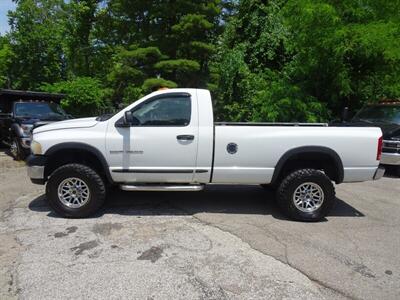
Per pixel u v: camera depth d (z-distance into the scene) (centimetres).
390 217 564
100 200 532
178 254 418
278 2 1422
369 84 1205
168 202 621
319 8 1010
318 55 1129
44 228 492
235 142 531
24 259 400
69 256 409
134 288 346
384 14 1081
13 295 330
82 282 354
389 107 1031
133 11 1711
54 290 340
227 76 1444
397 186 782
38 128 551
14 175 831
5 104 1224
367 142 537
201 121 532
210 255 417
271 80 1238
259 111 1191
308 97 1122
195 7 1574
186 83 1662
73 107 1816
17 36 2420
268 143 532
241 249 434
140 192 682
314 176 534
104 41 2373
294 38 1166
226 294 338
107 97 1878
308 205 542
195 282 358
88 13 2378
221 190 709
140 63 1648
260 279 366
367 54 1044
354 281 365
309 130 536
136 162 531
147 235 473
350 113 1234
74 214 530
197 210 581
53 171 555
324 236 480
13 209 572
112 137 525
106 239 458
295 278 369
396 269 391
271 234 484
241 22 1512
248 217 552
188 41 1591
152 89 1541
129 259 404
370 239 471
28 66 2459
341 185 787
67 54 2562
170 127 529
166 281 359
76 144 523
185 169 535
